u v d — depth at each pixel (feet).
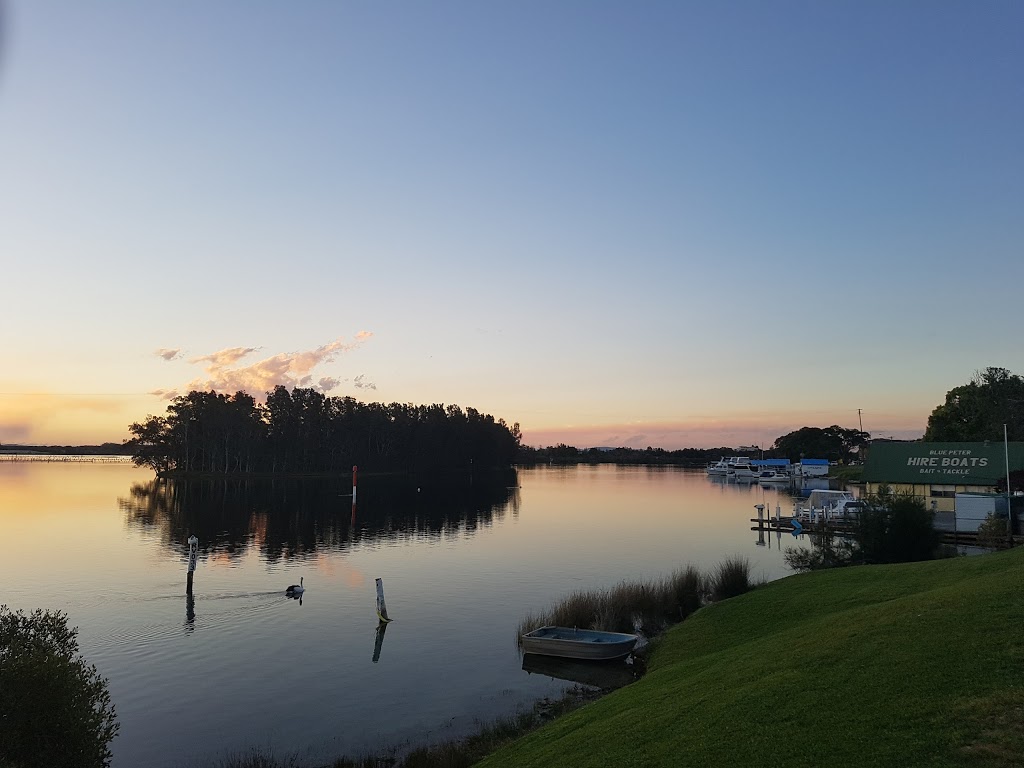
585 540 220.02
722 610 99.25
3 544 202.49
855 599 84.58
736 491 467.11
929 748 35.73
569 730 59.57
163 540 214.07
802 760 37.40
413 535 232.32
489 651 103.45
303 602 133.69
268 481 520.83
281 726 77.15
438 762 63.10
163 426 558.56
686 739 44.45
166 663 97.86
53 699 44.32
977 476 211.41
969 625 53.26
